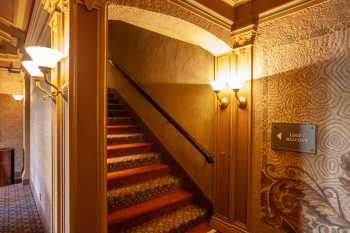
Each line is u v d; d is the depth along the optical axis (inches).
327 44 77.7
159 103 150.4
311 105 81.7
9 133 217.0
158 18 85.7
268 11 93.4
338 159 74.8
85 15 63.9
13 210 139.1
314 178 80.8
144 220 101.7
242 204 104.1
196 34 99.8
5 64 201.5
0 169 190.7
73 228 61.2
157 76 152.5
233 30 104.8
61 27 68.3
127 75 167.6
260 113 97.7
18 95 204.7
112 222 90.4
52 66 61.7
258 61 98.1
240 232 103.2
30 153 187.8
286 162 88.8
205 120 122.2
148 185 117.3
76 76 61.7
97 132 65.7
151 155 137.8
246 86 101.7
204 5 94.4
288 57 88.2
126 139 145.1
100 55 65.9
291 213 87.0
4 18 129.5
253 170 100.3
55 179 75.0
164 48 147.7
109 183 107.9
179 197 119.3
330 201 76.7
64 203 68.3
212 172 118.1
